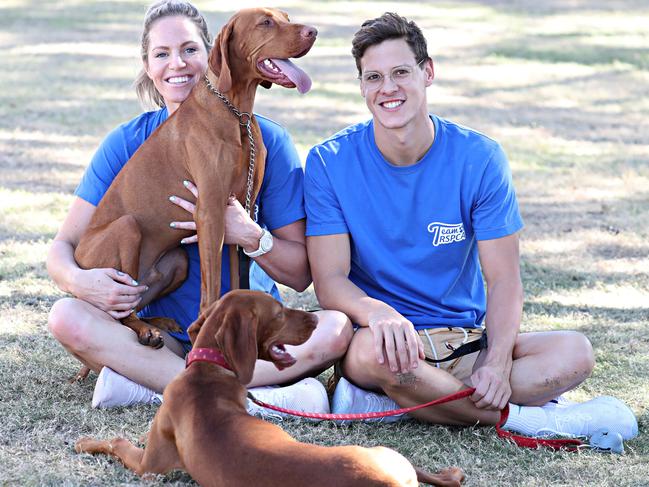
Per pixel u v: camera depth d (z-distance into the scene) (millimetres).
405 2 24875
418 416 4047
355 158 4250
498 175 4168
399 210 4188
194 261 4504
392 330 3846
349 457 2926
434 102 12656
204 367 3377
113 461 3580
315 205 4277
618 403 3996
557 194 8422
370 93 4070
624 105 12805
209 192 4191
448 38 18688
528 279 6211
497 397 3836
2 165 8734
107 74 13781
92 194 4559
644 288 6051
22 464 3533
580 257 6684
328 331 4066
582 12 23469
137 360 4090
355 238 4234
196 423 3182
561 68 15555
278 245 4309
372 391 4145
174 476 3461
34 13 20438
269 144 4465
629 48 17484
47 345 4852
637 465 3670
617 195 8391
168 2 4621
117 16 20406
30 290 5723
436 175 4168
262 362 4078
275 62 4223
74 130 10281
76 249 4359
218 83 4211
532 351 4074
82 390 4301
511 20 21688
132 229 4246
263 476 2939
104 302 4105
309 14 21594
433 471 3602
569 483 3500
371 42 4020
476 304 4344
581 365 3982
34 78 13305
